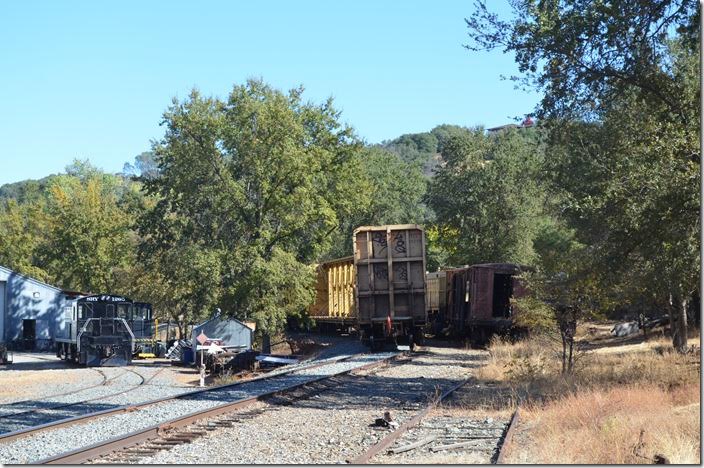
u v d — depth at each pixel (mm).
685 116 17062
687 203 15977
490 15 18672
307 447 11930
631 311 43406
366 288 35406
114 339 37281
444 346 40469
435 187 65750
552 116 18750
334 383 21531
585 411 13344
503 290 39156
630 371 20672
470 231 63219
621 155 19266
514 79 18750
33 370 36656
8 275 58406
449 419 14391
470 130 66188
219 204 40656
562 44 17609
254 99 41844
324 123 45344
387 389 20453
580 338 41500
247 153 40500
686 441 10539
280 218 42188
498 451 11102
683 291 18969
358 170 45938
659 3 16750
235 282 38906
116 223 65062
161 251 45125
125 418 14914
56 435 13070
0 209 102625
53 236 69688
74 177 122625
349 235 67125
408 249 35500
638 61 17172
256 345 40969
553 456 10375
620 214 17547
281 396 18328
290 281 40156
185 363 35688
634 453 10094
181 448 11797
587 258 19453
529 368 21562
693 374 17750
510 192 61438
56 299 59656
